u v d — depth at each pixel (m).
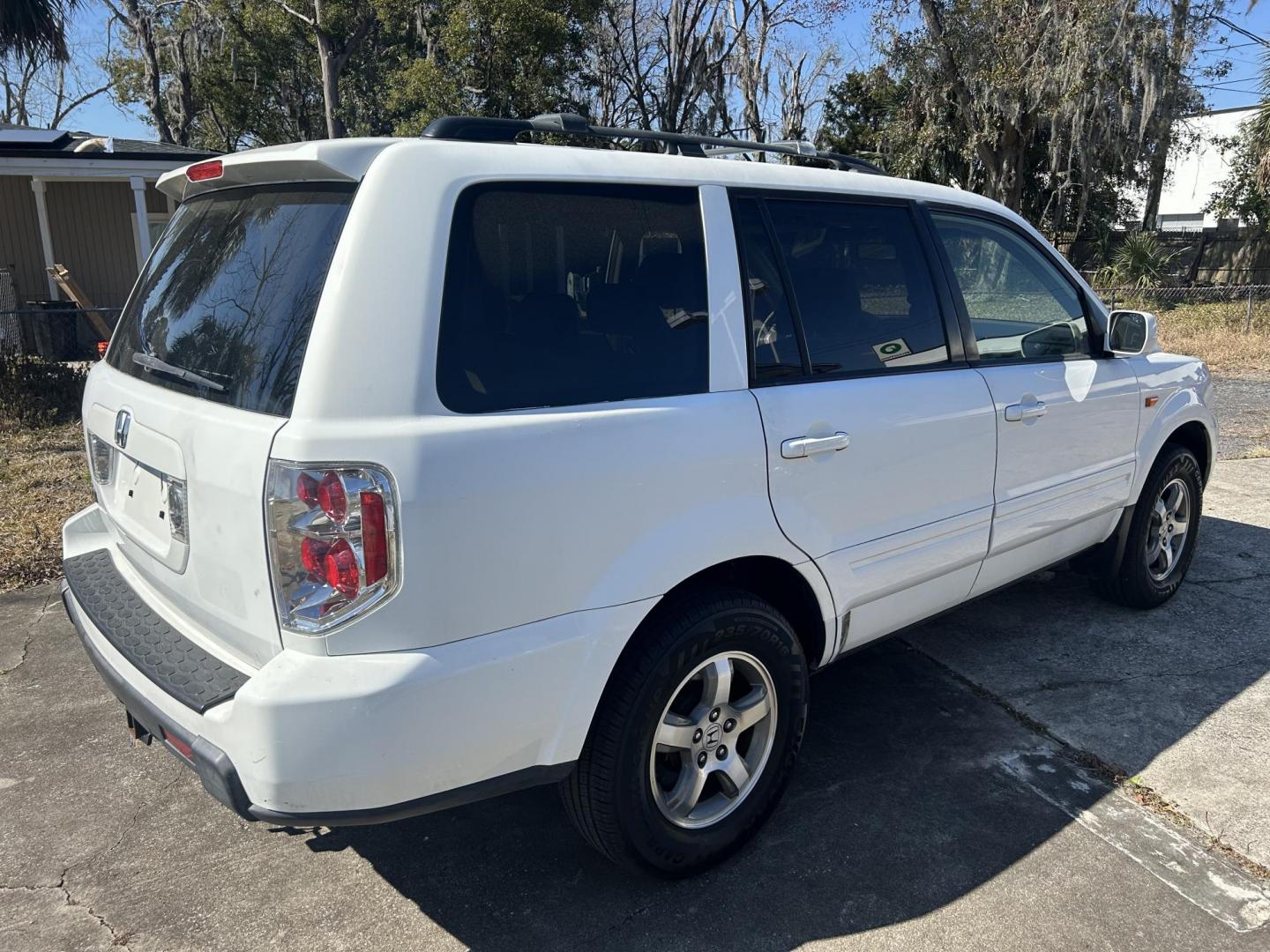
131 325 2.94
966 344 3.36
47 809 3.04
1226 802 3.03
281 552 1.98
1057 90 20.58
